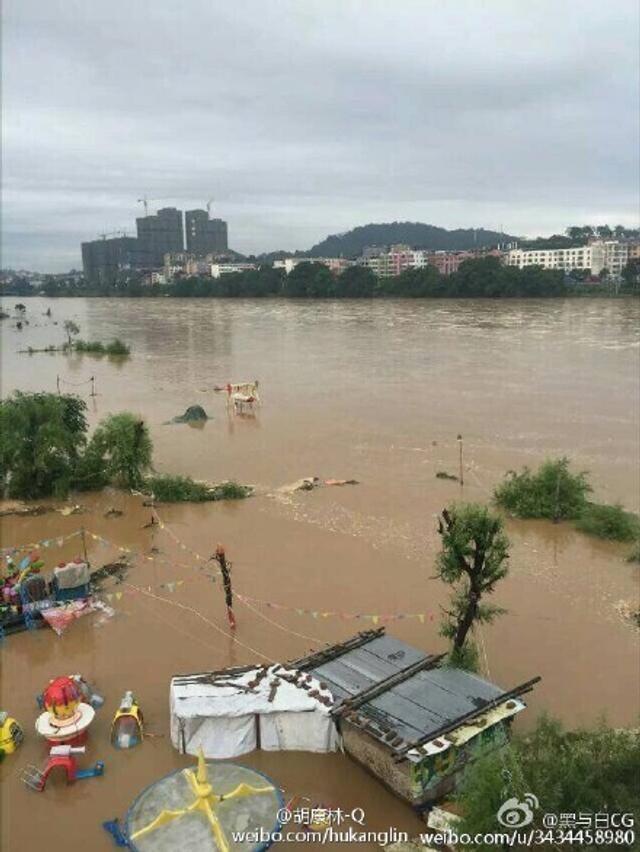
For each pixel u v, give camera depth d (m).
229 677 18.36
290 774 16.80
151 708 19.53
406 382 64.62
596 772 14.25
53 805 16.20
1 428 35.31
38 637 23.23
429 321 121.00
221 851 13.39
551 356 78.06
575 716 19.06
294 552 29.23
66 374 79.31
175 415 54.91
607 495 35.22
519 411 52.38
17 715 19.28
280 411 54.59
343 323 122.75
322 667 18.77
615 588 26.11
